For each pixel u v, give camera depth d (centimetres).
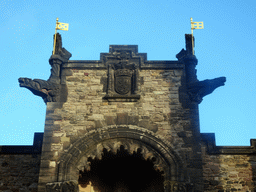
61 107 2609
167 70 2714
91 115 2580
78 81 2692
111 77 2686
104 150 2523
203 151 2766
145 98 2627
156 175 2827
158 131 2523
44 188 2383
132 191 2900
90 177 2806
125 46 2786
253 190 2680
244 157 2759
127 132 2520
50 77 2683
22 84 2562
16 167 2784
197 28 2828
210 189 2678
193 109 2588
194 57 2708
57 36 2800
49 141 2506
